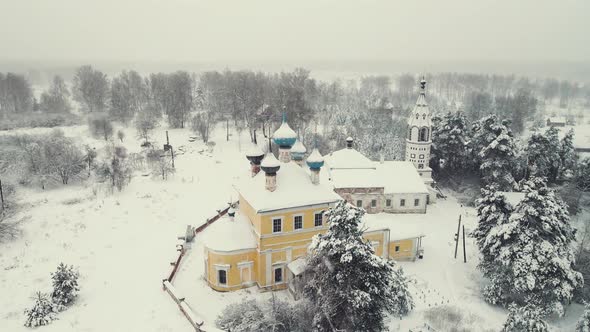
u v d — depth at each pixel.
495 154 79.19
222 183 80.38
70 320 39.12
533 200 45.34
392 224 55.69
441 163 87.38
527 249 43.72
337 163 70.44
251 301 40.00
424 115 75.62
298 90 105.81
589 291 46.94
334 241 32.69
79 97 150.75
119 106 122.25
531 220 45.31
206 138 103.00
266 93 127.25
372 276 33.28
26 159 80.25
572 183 78.44
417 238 54.25
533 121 149.12
